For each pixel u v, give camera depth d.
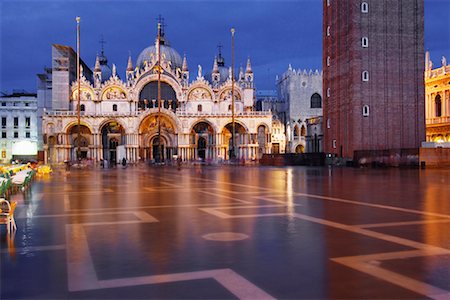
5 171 39.09
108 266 11.40
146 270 10.98
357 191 30.88
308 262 11.59
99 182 43.69
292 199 26.25
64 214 20.97
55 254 12.80
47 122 115.75
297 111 139.62
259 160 100.25
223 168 79.50
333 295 9.05
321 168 73.62
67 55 120.94
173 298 8.95
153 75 123.69
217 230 16.30
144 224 17.84
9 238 15.22
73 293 9.32
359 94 78.50
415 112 80.25
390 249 12.96
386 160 70.50
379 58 79.38
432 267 10.97
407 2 80.50
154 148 126.62
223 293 9.21
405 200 25.17
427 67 106.94
